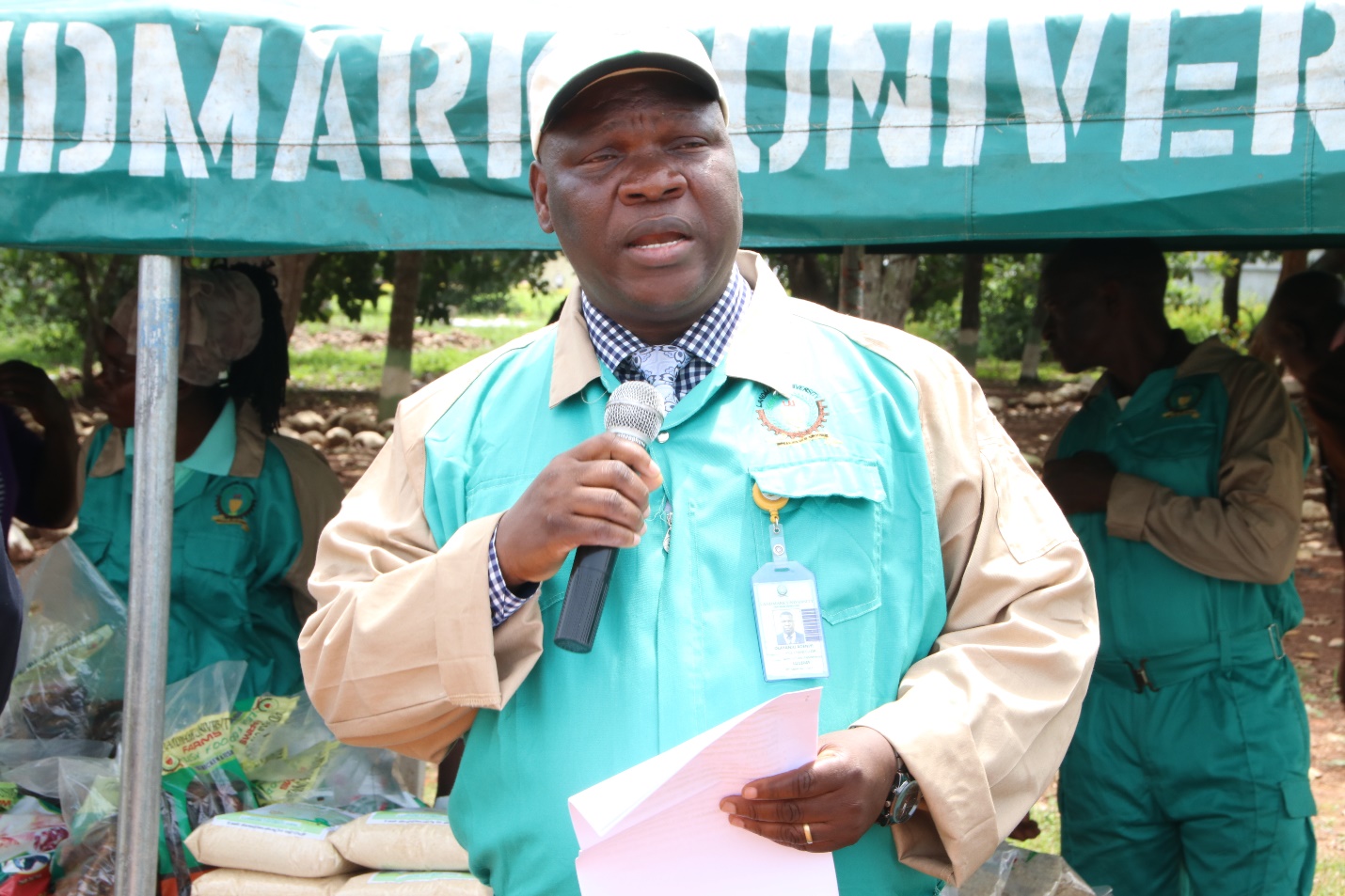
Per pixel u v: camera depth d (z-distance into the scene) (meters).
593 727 1.55
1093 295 3.53
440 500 1.75
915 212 2.39
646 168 1.57
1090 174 2.29
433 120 2.54
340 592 1.69
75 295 17.81
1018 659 1.57
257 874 2.80
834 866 1.51
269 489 3.61
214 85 2.58
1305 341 3.82
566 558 1.64
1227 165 2.22
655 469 1.48
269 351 3.73
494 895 1.72
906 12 2.45
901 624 1.60
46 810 3.21
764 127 2.46
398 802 3.24
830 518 1.59
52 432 4.01
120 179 2.58
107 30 2.56
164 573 2.63
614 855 1.42
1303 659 7.59
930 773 1.46
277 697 3.43
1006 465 1.71
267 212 2.58
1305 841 3.27
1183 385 3.45
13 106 2.58
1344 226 2.16
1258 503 3.20
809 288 6.77
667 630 1.56
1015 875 2.53
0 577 2.18
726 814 1.43
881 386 1.69
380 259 14.96
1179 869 3.42
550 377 1.76
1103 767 3.34
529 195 2.52
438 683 1.58
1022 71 2.32
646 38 1.56
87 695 3.38
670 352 1.70
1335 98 2.16
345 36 2.57
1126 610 3.32
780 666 1.52
